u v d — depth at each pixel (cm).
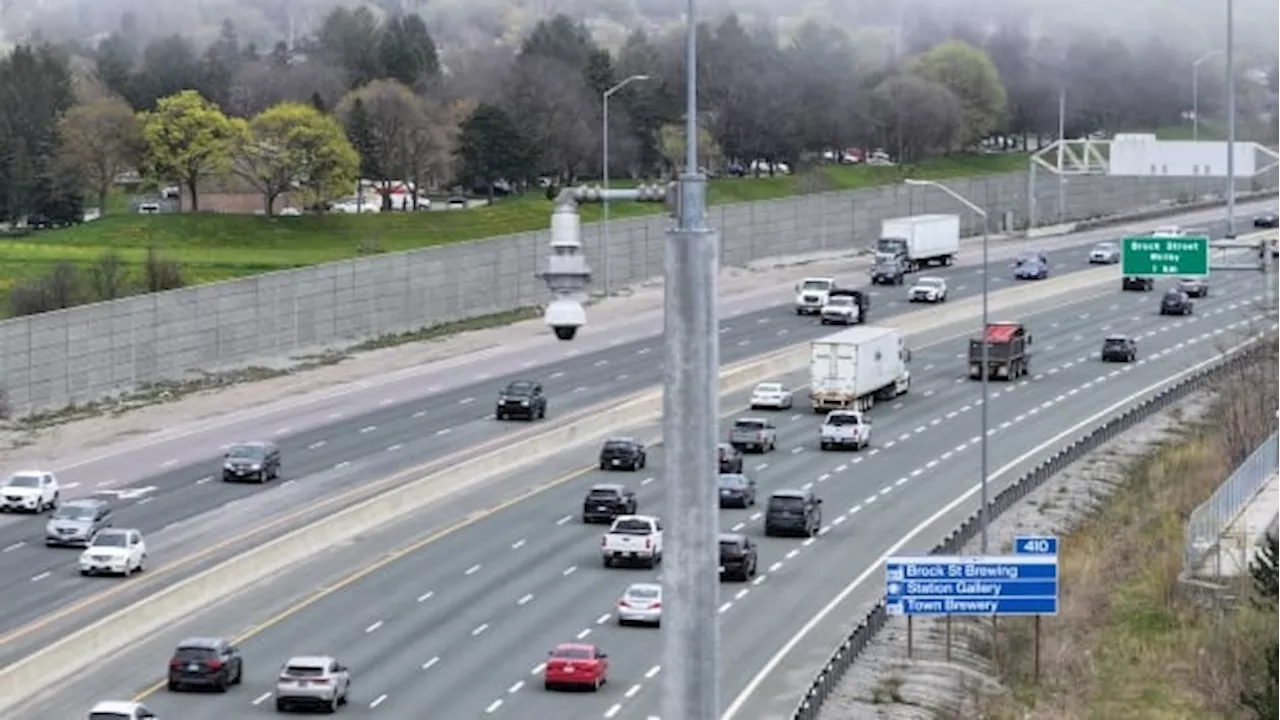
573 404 17388
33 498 13412
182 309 18438
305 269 19925
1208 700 9944
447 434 16088
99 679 9569
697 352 4047
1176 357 19862
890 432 16425
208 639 9481
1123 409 17275
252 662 9950
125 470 14800
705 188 4094
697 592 4062
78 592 11300
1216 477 14612
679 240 4053
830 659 9725
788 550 12512
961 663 10150
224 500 13775
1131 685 10200
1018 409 17375
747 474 14862
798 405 17550
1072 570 12162
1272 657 9262
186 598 10925
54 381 17025
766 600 11288
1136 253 13712
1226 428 15650
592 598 11288
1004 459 15300
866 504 13825
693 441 4053
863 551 12488
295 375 18825
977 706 9538
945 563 10012
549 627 10669
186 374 18438
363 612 10950
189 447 15625
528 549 12456
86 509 12594
